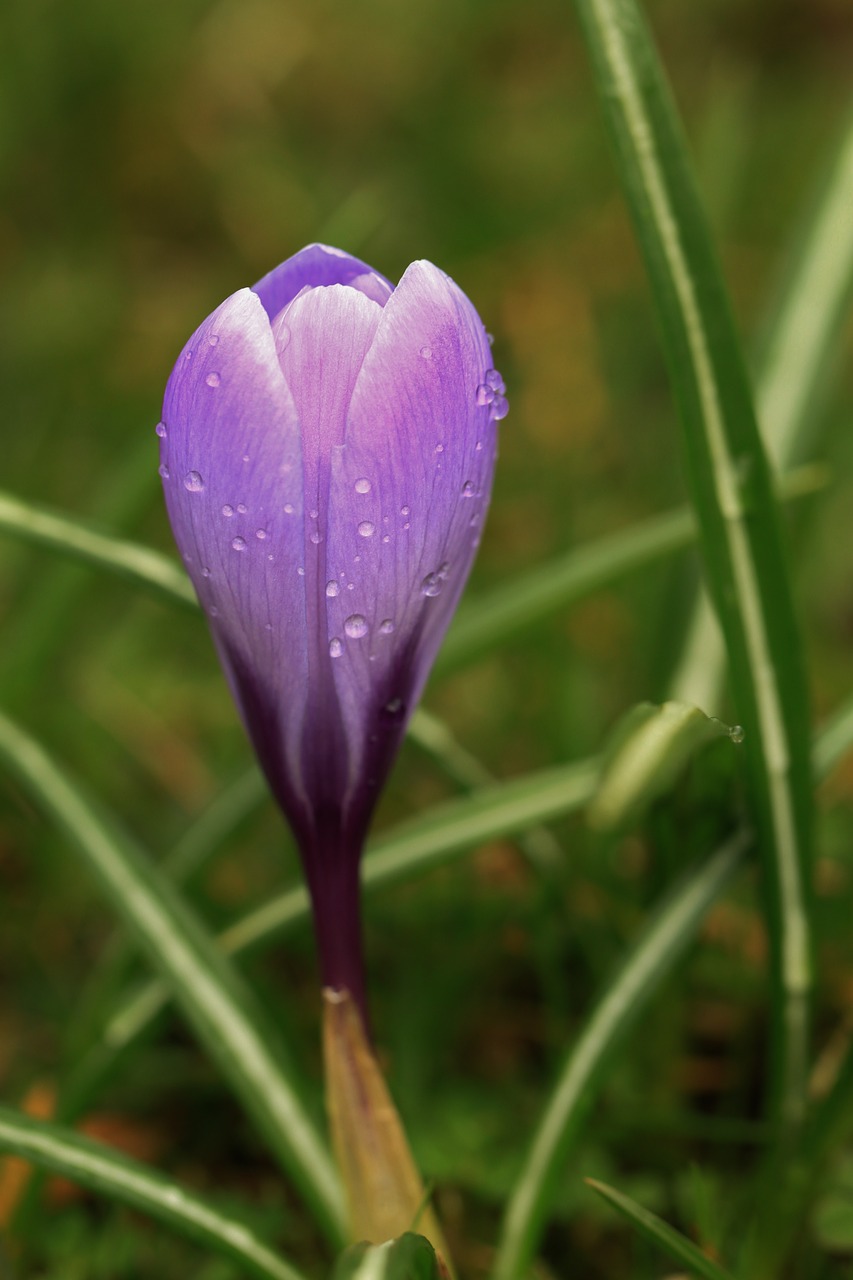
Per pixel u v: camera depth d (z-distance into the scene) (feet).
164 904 1.08
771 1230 1.03
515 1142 1.14
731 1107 1.17
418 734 1.19
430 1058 1.18
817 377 1.21
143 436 1.28
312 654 0.89
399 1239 0.91
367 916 1.24
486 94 2.97
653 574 1.50
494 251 2.45
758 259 2.40
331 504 0.87
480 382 0.89
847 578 1.72
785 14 3.18
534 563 1.77
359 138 2.79
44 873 1.32
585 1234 1.11
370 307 0.87
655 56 1.00
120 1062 1.11
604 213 2.56
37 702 1.48
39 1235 1.10
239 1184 1.16
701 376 1.00
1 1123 0.97
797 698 1.01
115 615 1.65
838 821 1.29
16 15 2.65
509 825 1.12
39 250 2.44
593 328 2.21
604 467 1.96
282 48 2.96
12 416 2.01
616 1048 1.03
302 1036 1.21
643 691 1.47
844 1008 1.20
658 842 1.06
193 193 2.61
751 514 1.01
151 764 1.51
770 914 1.03
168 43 2.77
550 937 1.20
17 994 1.25
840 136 1.24
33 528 1.10
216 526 0.88
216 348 0.86
